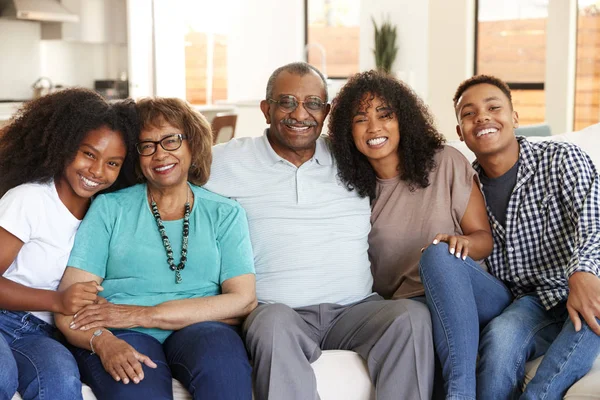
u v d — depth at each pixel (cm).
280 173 246
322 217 243
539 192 239
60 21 708
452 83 672
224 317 216
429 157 248
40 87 717
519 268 240
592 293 205
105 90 752
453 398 209
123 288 219
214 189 244
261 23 892
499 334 217
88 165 213
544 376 204
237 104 731
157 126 222
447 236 230
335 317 236
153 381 195
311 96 243
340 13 868
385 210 252
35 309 204
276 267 236
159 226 223
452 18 665
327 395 218
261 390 208
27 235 207
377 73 256
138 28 719
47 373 188
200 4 889
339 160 252
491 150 244
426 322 216
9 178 216
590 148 281
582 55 620
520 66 705
